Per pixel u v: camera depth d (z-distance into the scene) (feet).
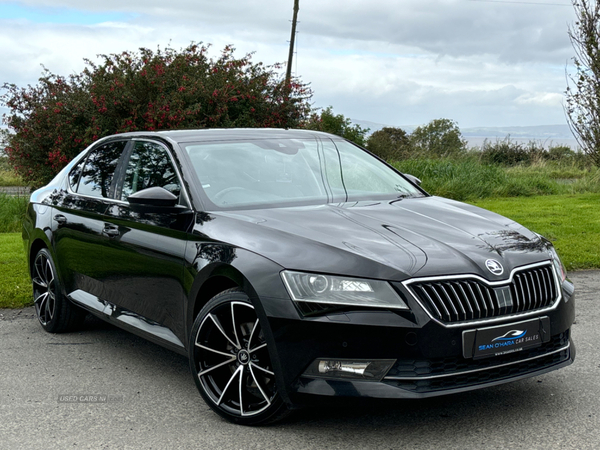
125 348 16.58
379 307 10.03
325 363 10.24
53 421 11.89
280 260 10.78
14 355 16.05
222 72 49.93
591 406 11.94
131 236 14.08
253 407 11.39
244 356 11.44
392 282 10.16
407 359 10.06
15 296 21.34
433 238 11.47
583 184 58.13
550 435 10.70
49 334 18.01
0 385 13.88
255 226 11.77
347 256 10.55
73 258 16.62
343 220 12.20
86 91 49.29
